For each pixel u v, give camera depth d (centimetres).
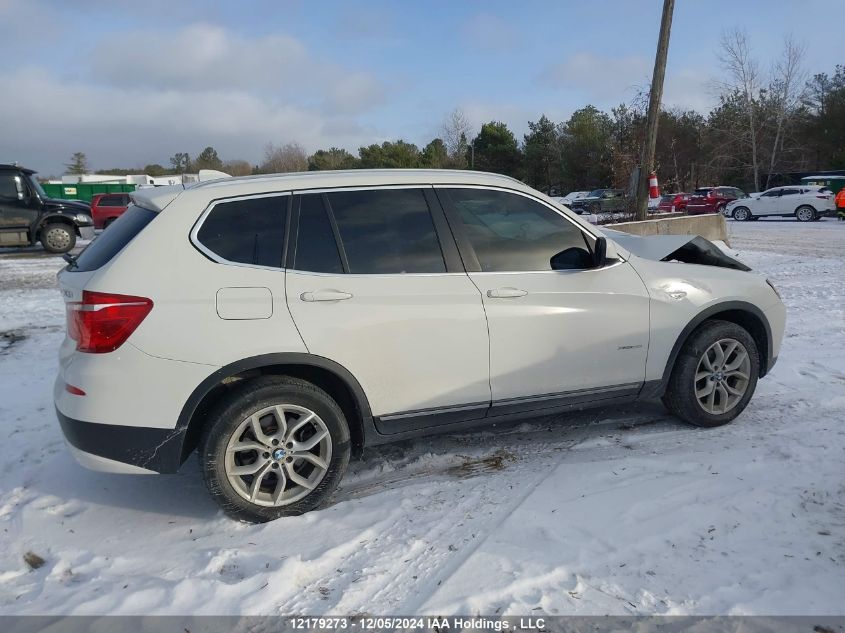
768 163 4572
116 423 332
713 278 457
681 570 299
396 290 369
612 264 422
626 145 2145
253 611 281
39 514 370
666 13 1413
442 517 354
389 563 313
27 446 458
